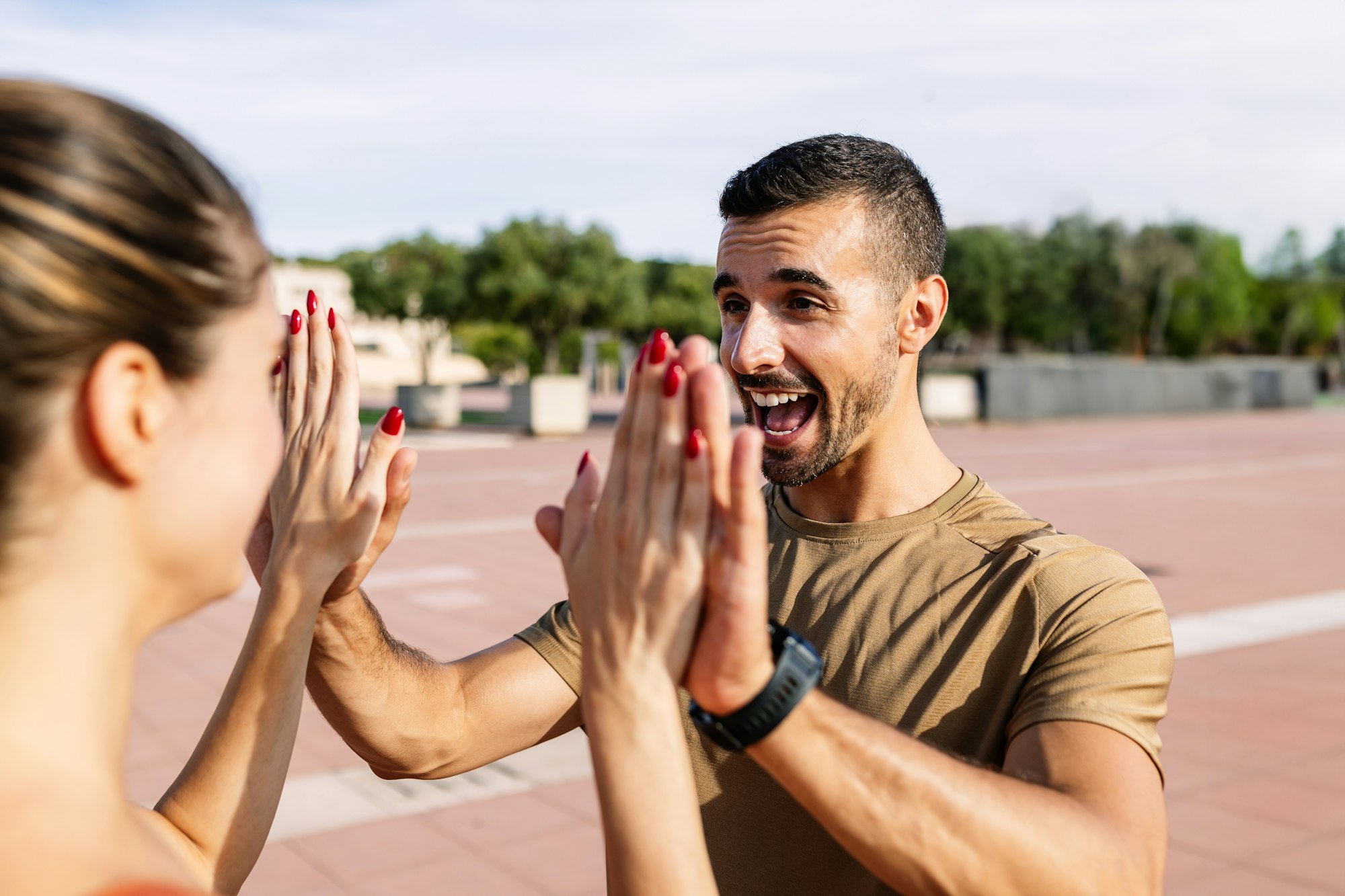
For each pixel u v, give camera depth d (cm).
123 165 54
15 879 49
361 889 331
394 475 112
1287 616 676
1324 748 441
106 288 52
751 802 124
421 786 408
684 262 2750
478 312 2508
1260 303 4997
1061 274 3175
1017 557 120
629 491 75
